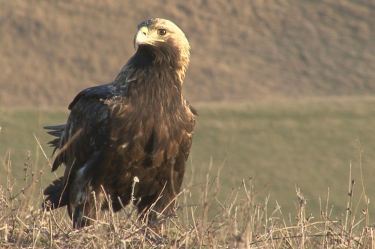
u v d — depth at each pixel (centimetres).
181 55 950
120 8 10544
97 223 845
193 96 9000
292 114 5328
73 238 831
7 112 4609
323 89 9244
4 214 856
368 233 841
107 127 925
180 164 953
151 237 860
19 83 9056
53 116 4744
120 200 934
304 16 10681
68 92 8975
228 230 789
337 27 10481
